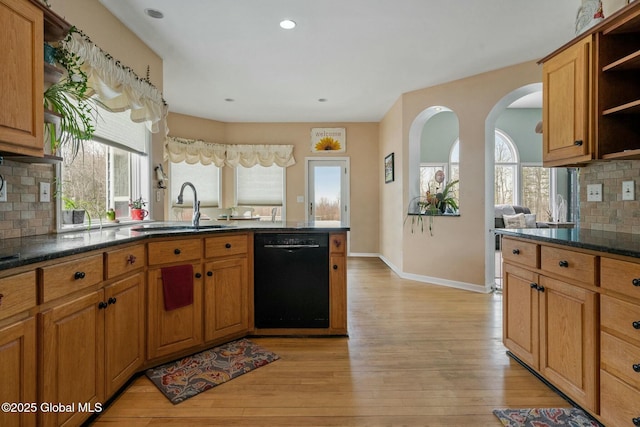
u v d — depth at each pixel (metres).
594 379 1.53
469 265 4.07
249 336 2.64
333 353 2.35
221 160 6.21
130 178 3.22
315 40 3.17
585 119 1.85
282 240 2.62
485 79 3.93
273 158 6.31
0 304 1.09
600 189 2.17
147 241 2.02
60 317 1.35
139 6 2.58
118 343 1.75
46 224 2.01
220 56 3.51
